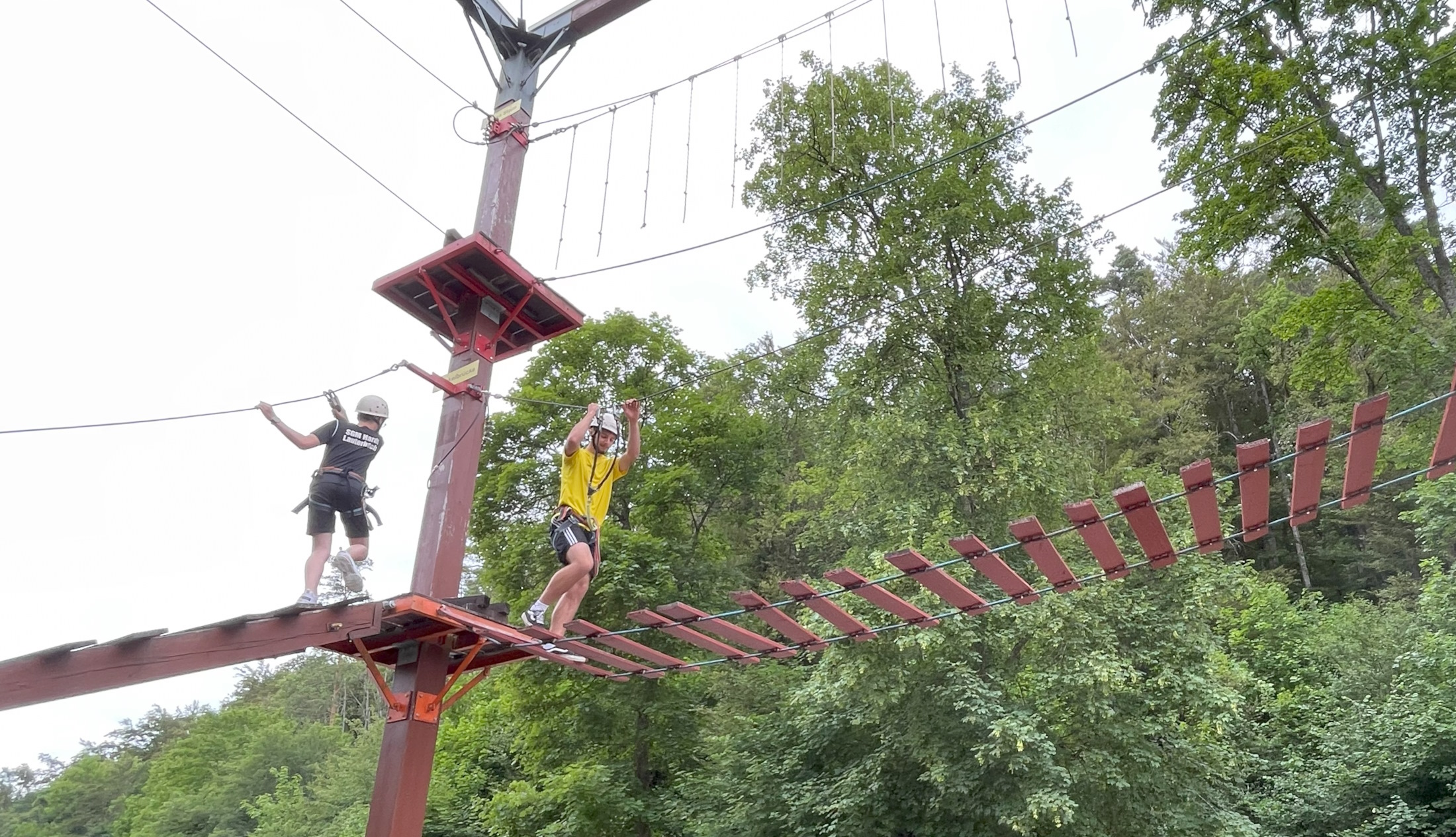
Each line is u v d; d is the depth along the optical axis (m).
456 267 8.18
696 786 15.61
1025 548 5.12
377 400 6.91
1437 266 16.06
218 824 32.22
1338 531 29.83
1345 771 15.67
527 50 9.56
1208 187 16.09
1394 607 20.38
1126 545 13.47
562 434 17.61
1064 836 11.65
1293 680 19.14
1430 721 14.70
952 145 15.50
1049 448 13.78
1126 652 12.14
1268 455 4.43
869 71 16.11
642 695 15.78
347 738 36.38
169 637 5.11
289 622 5.85
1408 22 15.22
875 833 13.23
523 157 9.04
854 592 5.75
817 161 16.09
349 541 6.42
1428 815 14.37
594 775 15.01
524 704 16.20
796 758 14.76
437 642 7.21
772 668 18.09
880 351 15.45
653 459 18.34
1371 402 4.16
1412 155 15.95
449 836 19.48
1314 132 14.64
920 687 12.52
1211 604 12.61
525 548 16.34
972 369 14.73
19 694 4.45
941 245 15.11
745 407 20.61
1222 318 35.12
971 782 11.79
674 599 16.00
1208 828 11.68
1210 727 12.14
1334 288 17.16
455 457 7.71
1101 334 16.20
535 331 9.04
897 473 14.15
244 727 38.47
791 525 25.11
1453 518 15.90
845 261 15.58
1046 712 11.61
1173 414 33.28
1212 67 15.71
